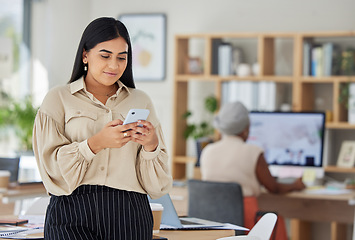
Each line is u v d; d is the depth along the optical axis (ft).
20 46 23.97
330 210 16.61
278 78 19.99
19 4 24.03
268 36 20.17
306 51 20.02
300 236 20.07
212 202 13.83
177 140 21.15
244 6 21.77
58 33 23.41
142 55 22.89
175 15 22.56
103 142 6.48
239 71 20.62
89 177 6.74
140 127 6.45
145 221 6.98
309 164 17.20
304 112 17.28
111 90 7.16
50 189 6.74
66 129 6.84
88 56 6.89
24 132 22.45
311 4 21.11
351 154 19.39
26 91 23.86
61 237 6.64
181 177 21.61
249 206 13.94
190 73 21.11
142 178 6.99
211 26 22.15
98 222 6.70
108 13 23.27
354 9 20.74
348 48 20.30
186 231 9.00
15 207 16.96
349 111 19.51
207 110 21.58
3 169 16.07
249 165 14.15
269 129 17.48
